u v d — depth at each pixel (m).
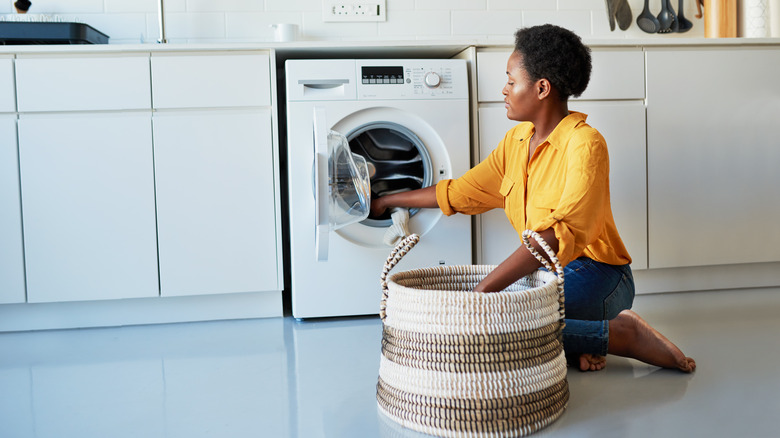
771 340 2.06
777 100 2.75
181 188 2.44
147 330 2.41
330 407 1.61
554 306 1.53
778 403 1.56
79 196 2.40
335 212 2.35
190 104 2.43
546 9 3.14
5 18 2.74
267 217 2.47
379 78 2.44
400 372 1.50
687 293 2.77
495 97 2.54
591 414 1.52
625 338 1.79
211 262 2.46
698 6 3.18
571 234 1.62
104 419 1.56
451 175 2.49
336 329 2.34
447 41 2.54
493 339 1.42
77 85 2.39
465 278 1.79
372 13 3.03
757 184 2.76
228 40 2.96
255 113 2.45
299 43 2.47
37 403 1.68
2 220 2.38
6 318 2.45
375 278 2.46
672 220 2.71
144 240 2.43
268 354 2.06
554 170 1.83
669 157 2.69
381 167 2.51
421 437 1.42
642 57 2.64
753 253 2.78
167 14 2.93
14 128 2.37
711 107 2.71
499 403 1.41
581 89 1.87
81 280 2.42
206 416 1.57
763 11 3.01
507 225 2.54
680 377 1.75
